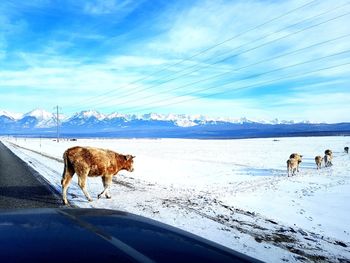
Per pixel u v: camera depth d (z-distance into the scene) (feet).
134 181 63.72
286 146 267.80
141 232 7.60
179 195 47.78
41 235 6.62
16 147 220.23
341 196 55.67
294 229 32.86
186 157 148.36
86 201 41.81
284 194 56.24
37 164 94.38
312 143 312.09
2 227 7.06
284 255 22.99
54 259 5.40
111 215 9.07
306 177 81.41
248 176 82.89
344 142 319.06
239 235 27.66
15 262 5.19
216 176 81.56
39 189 50.19
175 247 6.68
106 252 5.85
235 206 43.80
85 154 41.70
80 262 5.32
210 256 6.45
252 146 275.80
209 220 32.78
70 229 7.18
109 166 44.21
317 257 23.48
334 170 100.48
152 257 5.84
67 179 41.04
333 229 36.04
